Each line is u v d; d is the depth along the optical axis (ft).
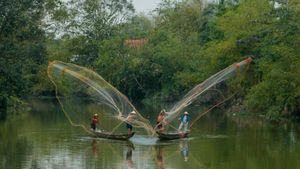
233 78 283.18
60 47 428.15
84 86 185.68
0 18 269.44
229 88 304.91
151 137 184.96
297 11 254.27
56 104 361.30
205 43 375.45
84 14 441.68
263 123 237.86
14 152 147.84
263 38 276.21
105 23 446.19
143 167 131.54
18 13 271.28
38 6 281.13
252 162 138.41
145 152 154.10
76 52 431.84
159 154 150.92
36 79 326.65
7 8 268.82
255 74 280.51
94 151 153.48
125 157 144.97
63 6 346.54
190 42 394.73
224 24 307.78
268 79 248.52
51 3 304.09
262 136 189.78
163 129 184.03
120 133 182.70
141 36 448.65
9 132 191.62
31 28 280.72
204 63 324.19
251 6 294.05
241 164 135.85
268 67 254.47
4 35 274.16
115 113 220.23
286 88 243.81
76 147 159.94
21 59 280.72
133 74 392.68
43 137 179.11
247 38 283.38
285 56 241.35
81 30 437.58
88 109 250.78
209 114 287.28
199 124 232.94
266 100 252.42
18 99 304.71
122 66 392.88
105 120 230.89
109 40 408.05
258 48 279.49
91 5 442.09
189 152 154.51
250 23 291.58
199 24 432.66
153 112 296.30
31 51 290.35
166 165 134.62
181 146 166.61
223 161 140.05
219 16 357.20
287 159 142.72
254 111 280.72
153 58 385.91
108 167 130.62
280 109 249.96
